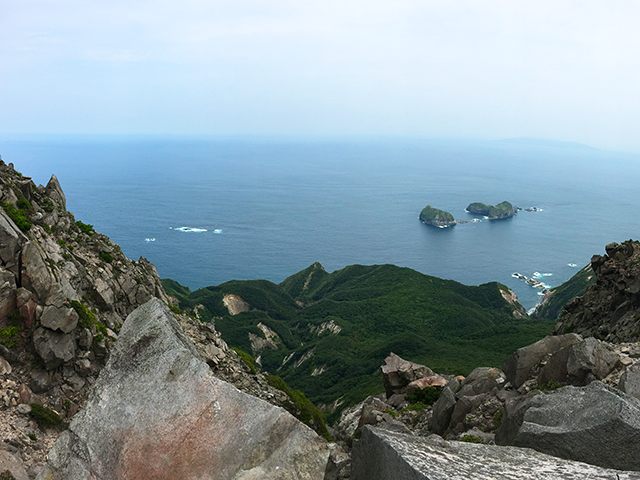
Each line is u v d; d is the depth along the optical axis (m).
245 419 5.68
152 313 6.73
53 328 17.34
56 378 17.36
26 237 18.41
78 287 21.12
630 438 6.22
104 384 6.21
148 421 5.72
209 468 5.39
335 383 103.50
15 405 15.44
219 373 23.83
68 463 5.63
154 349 6.32
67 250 22.97
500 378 18.00
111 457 5.54
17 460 12.64
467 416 15.92
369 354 108.62
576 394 7.71
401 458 4.71
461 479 4.29
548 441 6.80
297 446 5.47
